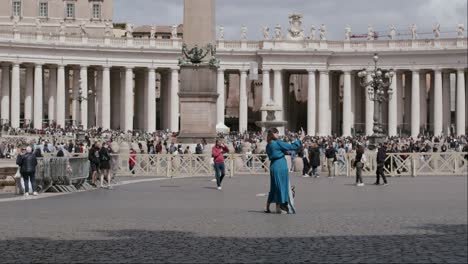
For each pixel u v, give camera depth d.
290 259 13.52
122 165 42.50
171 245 15.28
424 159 44.81
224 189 32.19
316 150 43.28
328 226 18.36
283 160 21.59
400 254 13.95
